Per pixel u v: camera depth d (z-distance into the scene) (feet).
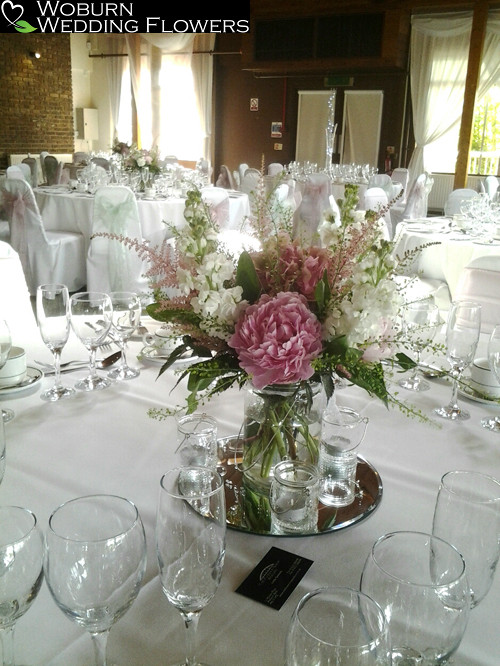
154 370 4.83
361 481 3.37
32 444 3.69
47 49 35.65
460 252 12.57
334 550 2.81
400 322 3.91
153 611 2.43
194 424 3.54
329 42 30.94
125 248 14.65
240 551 2.79
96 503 2.20
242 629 2.34
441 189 31.63
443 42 29.37
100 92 40.45
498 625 2.39
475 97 28.17
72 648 2.25
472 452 3.74
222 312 2.79
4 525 2.19
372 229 2.88
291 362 2.65
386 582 1.92
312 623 1.81
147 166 18.62
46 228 16.75
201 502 2.08
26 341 5.45
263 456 3.12
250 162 35.86
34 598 2.06
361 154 32.45
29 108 35.55
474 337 4.25
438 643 1.88
